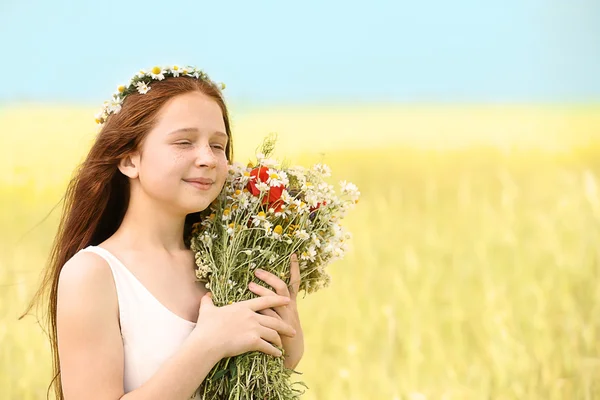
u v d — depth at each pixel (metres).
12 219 10.36
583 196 8.92
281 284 2.98
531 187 13.34
